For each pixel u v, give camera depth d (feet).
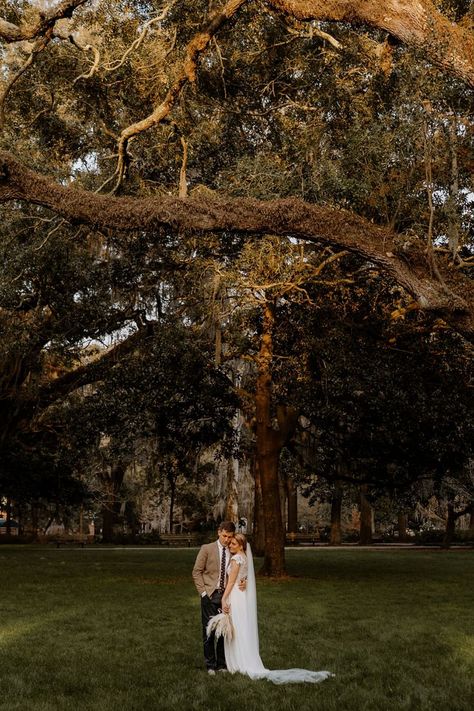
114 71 54.90
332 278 57.98
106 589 54.49
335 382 63.36
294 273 55.93
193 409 74.69
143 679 24.89
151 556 99.45
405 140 38.63
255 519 102.06
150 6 52.19
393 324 60.59
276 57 53.57
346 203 44.52
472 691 23.48
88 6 54.70
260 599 49.52
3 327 74.08
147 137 57.16
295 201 27.86
